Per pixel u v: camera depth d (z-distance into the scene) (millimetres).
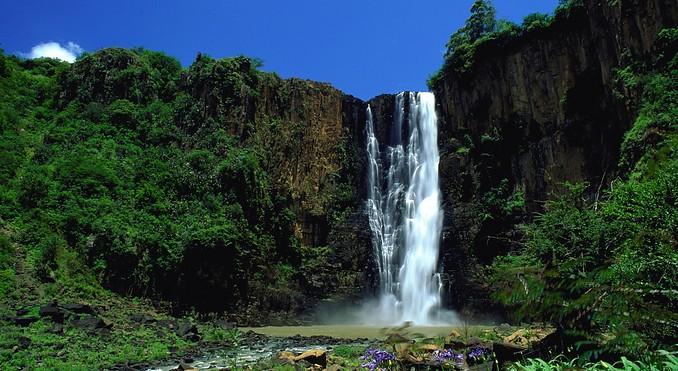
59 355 15398
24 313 20281
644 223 7027
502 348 8414
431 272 38844
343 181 43875
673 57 25219
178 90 45375
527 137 37688
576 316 5707
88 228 30266
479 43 40406
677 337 4621
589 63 34281
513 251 34781
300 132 43656
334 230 41312
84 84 45438
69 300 25297
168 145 40500
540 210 35781
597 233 10109
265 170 40438
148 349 17703
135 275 29062
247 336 23609
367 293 39625
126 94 44562
